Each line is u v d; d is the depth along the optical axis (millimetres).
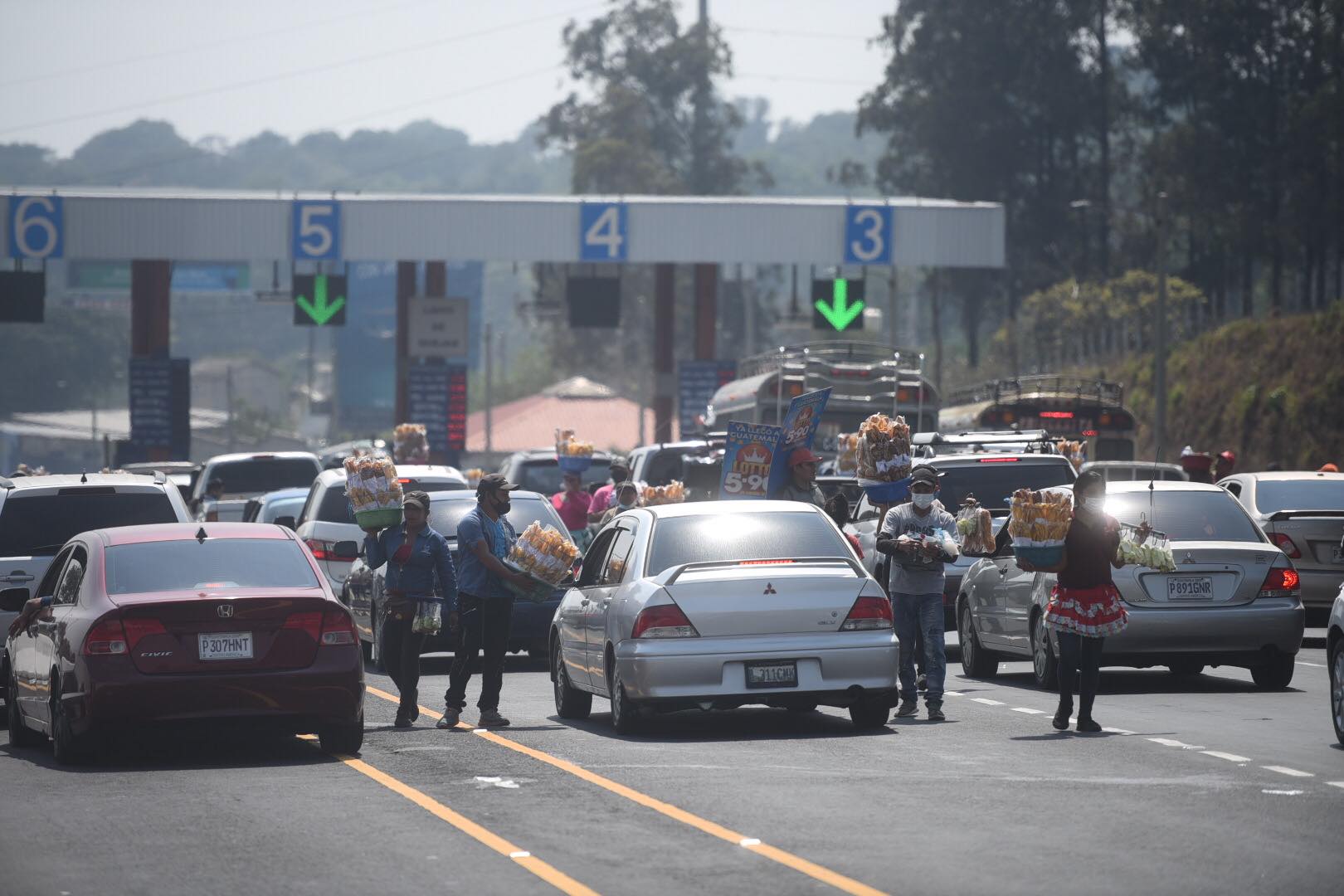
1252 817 34094
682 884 28781
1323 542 75812
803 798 36688
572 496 88312
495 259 176000
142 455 183375
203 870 30594
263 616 43156
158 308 183000
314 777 40781
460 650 50781
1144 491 59938
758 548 48188
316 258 175125
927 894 27828
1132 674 66000
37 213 175125
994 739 46094
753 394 112562
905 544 50344
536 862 30656
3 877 30234
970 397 137375
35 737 49344
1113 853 30812
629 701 46906
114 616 42500
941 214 178125
